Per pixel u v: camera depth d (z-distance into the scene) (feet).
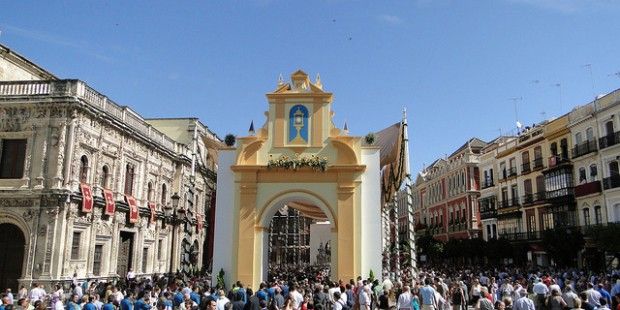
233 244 74.54
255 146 77.15
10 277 82.64
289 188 75.77
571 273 104.99
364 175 75.61
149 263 116.78
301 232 206.69
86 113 88.48
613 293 60.90
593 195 125.08
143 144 113.09
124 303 47.14
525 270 130.21
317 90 78.28
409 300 50.78
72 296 48.96
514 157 168.66
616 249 102.32
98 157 93.56
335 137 76.69
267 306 48.29
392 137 83.87
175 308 50.11
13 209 82.74
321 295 52.90
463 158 209.46
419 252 200.75
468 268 153.89
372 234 73.67
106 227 96.78
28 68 107.34
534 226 153.48
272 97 78.54
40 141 84.53
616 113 117.80
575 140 134.51
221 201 76.33
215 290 58.90
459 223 209.77
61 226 81.56
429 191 253.65
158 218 120.88
